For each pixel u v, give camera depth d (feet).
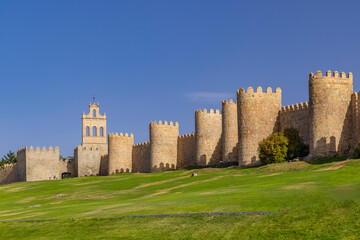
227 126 330.13
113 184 271.90
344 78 255.09
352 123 254.06
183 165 396.16
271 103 294.66
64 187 287.69
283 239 96.84
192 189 194.80
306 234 97.25
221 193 146.92
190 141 387.34
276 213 111.04
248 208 118.93
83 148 480.23
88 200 202.80
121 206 148.05
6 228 129.08
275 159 262.47
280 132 277.85
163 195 186.09
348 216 102.12
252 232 102.17
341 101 253.03
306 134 274.77
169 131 402.72
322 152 248.93
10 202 229.25
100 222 122.52
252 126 290.15
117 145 448.65
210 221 111.86
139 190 227.40
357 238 92.38
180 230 108.68
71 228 120.37
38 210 168.04
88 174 478.59
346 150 250.98
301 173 196.85
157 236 106.63
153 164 397.80
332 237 94.43
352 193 124.36
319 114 251.39
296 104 283.59
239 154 294.05
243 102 293.64
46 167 451.12
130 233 110.32
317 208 109.70
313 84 254.27
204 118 360.28
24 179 449.06
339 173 172.04
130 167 453.17
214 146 358.84
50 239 112.88
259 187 157.38
